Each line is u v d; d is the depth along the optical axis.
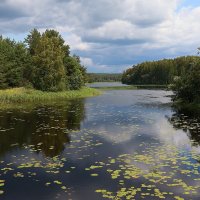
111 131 21.98
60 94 56.03
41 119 27.73
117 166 14.02
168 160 14.80
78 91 65.38
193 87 38.25
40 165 14.29
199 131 21.83
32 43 68.81
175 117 28.86
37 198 10.79
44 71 58.09
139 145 17.86
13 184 12.04
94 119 27.75
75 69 70.38
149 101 47.50
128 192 11.09
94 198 10.70
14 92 48.19
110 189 11.45
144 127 23.55
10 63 56.72
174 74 136.62
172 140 19.12
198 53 39.25
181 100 41.50
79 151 16.66
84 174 13.05
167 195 10.86
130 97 57.47
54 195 11.02
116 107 38.25
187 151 16.47
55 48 61.50
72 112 32.88
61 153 16.28
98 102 45.69
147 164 14.23
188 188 11.38
